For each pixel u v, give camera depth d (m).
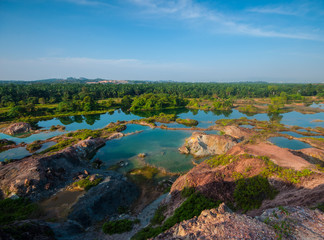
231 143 46.12
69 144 52.19
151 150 49.19
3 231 15.09
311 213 15.85
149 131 67.19
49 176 30.19
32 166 30.58
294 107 117.69
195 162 42.12
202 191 23.47
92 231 21.77
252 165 25.09
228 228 14.43
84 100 112.62
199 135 49.03
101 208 25.33
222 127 70.31
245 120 82.62
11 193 26.42
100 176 32.38
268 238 13.20
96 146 50.97
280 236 13.14
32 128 71.81
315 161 35.25
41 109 101.50
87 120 90.38
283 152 29.91
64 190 28.59
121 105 128.50
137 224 22.97
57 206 24.91
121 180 32.66
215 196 22.58
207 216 17.22
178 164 41.28
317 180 20.88
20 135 64.88
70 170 34.97
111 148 50.91
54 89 149.88
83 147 46.50
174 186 28.59
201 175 26.09
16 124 68.88
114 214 25.45
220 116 98.62
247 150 30.30
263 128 70.38
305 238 13.04
